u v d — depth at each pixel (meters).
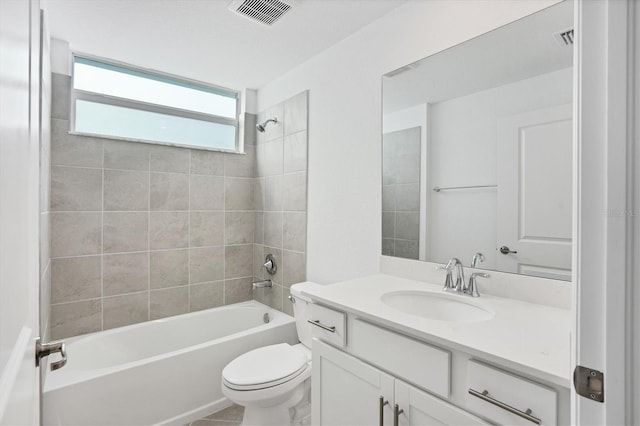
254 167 3.02
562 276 1.19
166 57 2.35
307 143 2.39
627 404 0.49
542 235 1.24
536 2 1.25
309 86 2.38
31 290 0.71
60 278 2.16
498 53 1.36
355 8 1.76
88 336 2.20
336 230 2.13
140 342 2.37
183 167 2.65
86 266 2.25
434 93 1.58
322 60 2.25
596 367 0.52
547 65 1.23
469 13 1.45
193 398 1.98
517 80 1.30
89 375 1.69
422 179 1.63
